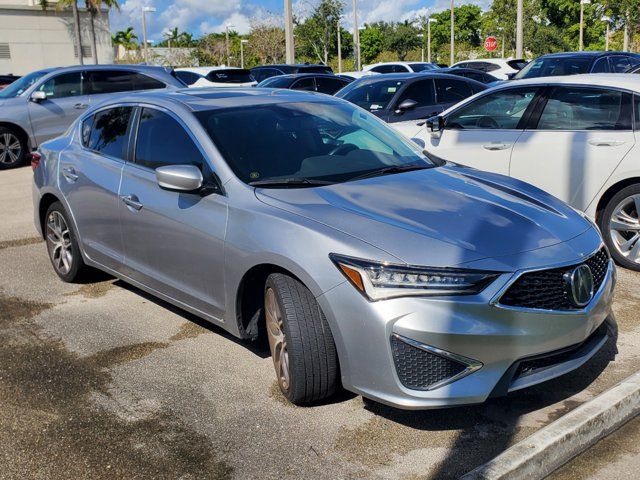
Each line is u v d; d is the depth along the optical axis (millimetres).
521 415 3650
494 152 6574
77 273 5785
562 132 6168
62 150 5770
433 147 7078
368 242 3377
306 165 4320
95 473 3215
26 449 3420
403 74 11242
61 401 3893
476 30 77188
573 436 3303
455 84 11141
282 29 45125
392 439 3447
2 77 24906
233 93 5125
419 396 3225
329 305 3381
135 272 4910
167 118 4738
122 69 13766
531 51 44594
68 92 13391
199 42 57875
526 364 3408
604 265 3795
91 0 39531
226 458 3312
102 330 4914
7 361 4430
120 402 3867
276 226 3674
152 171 4723
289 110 4824
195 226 4191
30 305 5469
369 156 4578
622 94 5895
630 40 38469
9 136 12883
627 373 4062
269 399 3867
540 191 4379
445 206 3791
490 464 3064
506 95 6664
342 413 3697
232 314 4043
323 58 44312
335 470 3205
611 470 3207
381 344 3242
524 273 3295
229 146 4328
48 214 5977
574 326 3424
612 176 5820
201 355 4465
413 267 3238
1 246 7281
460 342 3191
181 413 3736
